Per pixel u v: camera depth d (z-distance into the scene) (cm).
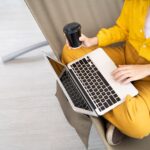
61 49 134
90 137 140
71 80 120
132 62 122
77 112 116
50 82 169
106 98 111
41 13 127
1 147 143
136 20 110
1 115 156
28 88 167
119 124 105
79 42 124
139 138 108
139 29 110
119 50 131
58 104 157
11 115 155
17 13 216
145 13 104
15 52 185
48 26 129
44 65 179
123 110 104
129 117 101
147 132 105
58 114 153
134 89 109
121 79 109
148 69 108
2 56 187
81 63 124
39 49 190
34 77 173
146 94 109
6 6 224
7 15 216
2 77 176
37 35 198
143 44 111
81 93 116
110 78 116
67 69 123
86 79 119
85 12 137
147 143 107
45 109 156
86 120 117
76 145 139
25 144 143
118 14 140
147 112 104
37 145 142
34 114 154
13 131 149
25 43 194
